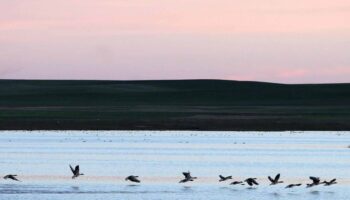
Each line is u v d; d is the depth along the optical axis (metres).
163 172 88.06
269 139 150.12
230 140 145.88
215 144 134.25
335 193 72.25
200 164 98.94
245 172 90.25
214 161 103.62
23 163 97.19
